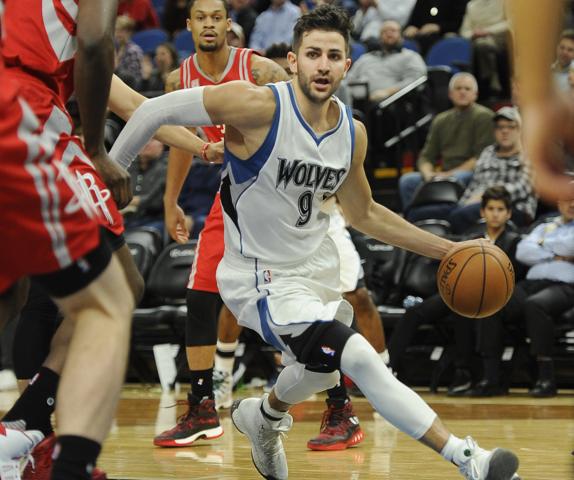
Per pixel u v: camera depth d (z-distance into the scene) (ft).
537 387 61.72
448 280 30.48
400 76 91.25
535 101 8.84
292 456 38.86
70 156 26.78
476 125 79.46
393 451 40.14
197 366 41.91
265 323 29.25
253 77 43.27
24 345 36.11
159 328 69.00
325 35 28.99
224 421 50.06
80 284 20.07
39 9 26.73
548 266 62.13
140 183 76.43
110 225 27.63
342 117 29.91
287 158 29.27
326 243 30.96
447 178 74.95
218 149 34.60
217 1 42.78
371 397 27.27
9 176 18.84
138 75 95.91
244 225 30.30
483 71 88.58
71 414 19.58
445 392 64.95
